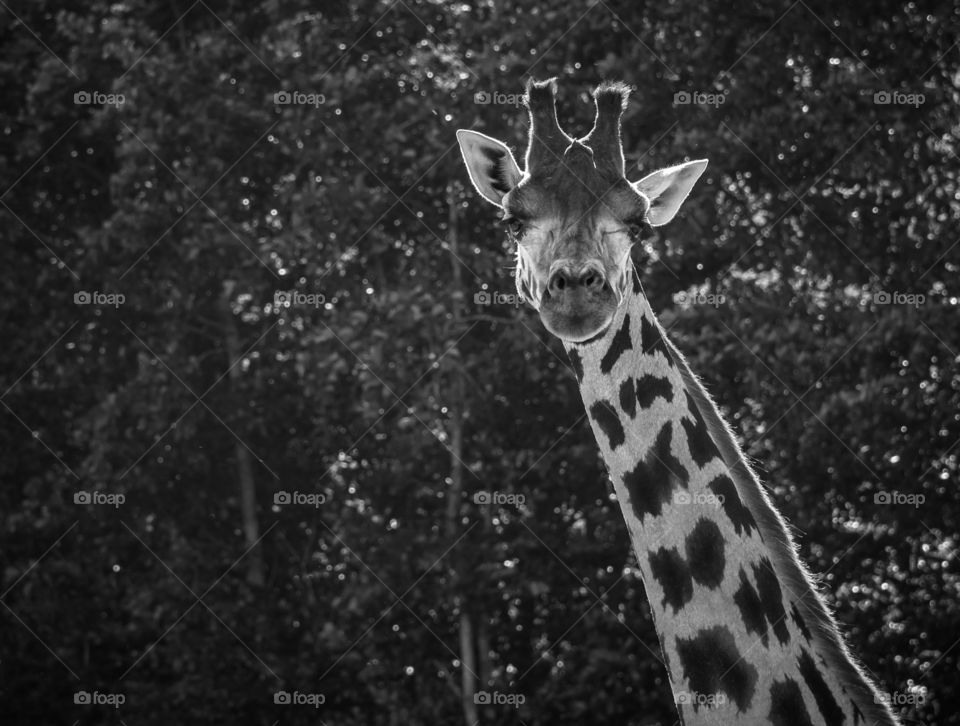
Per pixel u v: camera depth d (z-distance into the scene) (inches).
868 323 547.5
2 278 634.2
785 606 201.0
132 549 628.7
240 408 605.6
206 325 642.8
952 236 569.3
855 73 557.6
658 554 207.3
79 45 633.0
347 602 576.7
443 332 568.4
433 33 626.8
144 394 592.7
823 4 575.5
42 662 599.8
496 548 564.4
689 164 248.5
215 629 584.7
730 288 569.3
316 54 609.0
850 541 560.4
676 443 211.6
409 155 589.6
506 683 570.3
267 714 581.9
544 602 593.3
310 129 592.4
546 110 220.2
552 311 203.9
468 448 590.9
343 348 580.4
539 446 598.9
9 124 652.1
